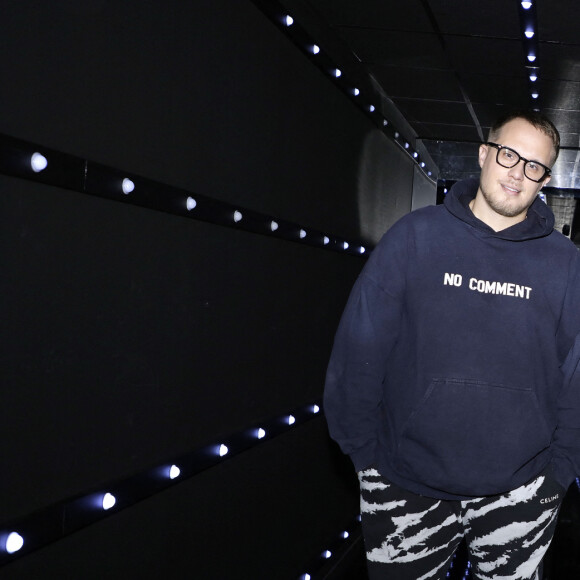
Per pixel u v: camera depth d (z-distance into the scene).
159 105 2.15
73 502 1.83
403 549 1.82
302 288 3.56
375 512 1.83
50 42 1.64
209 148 2.50
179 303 2.36
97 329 1.92
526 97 5.09
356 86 4.22
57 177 1.67
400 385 1.75
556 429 1.82
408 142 5.89
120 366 2.04
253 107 2.84
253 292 2.97
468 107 5.45
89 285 1.87
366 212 4.71
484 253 1.70
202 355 2.55
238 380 2.87
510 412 1.69
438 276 1.70
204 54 2.42
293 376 3.51
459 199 1.79
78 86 1.75
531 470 1.75
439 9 3.55
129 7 1.96
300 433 3.66
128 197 1.99
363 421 1.81
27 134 1.58
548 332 1.71
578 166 7.21
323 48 3.76
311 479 3.84
